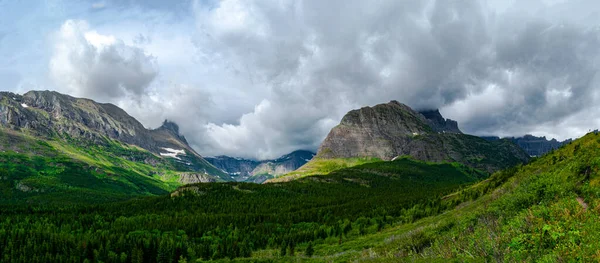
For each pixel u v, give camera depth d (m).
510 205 44.72
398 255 43.28
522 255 23.48
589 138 94.31
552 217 29.45
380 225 136.75
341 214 180.12
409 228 108.69
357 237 128.25
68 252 136.38
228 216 188.75
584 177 41.38
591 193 35.44
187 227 169.38
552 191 41.91
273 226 165.62
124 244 137.25
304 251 115.06
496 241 27.69
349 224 148.25
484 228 36.22
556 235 22.75
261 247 135.25
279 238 138.00
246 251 124.44
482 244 27.92
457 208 119.88
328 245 120.62
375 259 45.88
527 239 24.81
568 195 38.31
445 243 37.41
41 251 137.38
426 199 185.88
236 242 135.50
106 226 181.75
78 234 159.38
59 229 175.62
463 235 38.44
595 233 22.59
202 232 164.00
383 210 170.62
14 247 137.25
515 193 51.81
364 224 147.75
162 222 182.38
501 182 127.12
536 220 29.89
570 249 21.52
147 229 170.62
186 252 131.38
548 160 103.12
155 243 138.00
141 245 133.88
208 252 128.12
